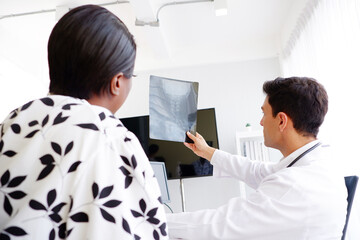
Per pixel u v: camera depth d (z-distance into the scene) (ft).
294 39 9.15
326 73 7.13
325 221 2.63
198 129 9.88
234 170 4.20
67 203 1.38
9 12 8.99
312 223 2.59
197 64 11.25
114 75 1.77
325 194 2.71
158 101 3.89
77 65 1.70
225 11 8.30
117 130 1.62
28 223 1.31
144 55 11.48
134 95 11.29
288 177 2.78
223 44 11.28
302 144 3.32
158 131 3.83
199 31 10.33
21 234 1.30
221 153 4.34
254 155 8.87
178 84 4.07
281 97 3.35
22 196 1.37
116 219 1.37
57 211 1.36
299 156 3.15
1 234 1.30
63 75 1.74
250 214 2.60
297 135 3.33
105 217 1.36
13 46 10.01
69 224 1.34
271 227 2.56
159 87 3.92
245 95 10.93
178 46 11.30
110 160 1.49
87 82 1.73
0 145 1.49
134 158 1.53
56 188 1.38
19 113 1.60
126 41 1.82
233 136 10.60
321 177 2.82
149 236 1.48
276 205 2.61
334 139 6.74
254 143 8.96
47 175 1.39
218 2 8.21
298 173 2.83
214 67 11.29
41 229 1.32
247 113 10.76
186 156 9.75
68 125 1.52
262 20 9.98
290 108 3.28
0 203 1.36
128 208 1.44
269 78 10.98
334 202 2.71
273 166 3.64
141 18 8.60
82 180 1.41
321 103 3.26
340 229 2.76
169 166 9.71
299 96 3.25
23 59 10.44
